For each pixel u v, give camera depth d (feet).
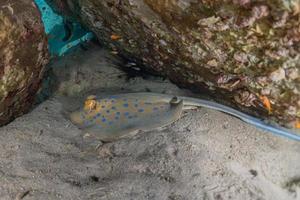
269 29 2.43
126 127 3.29
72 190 2.92
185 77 3.47
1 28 2.70
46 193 2.91
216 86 3.21
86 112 3.43
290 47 2.48
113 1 3.01
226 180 3.01
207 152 3.14
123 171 3.04
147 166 3.04
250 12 2.38
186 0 2.59
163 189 2.88
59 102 3.85
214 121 3.41
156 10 2.79
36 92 3.51
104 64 4.23
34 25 2.97
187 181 2.94
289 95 2.79
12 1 2.82
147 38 3.19
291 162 3.36
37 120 3.50
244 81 2.92
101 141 3.32
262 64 2.68
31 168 3.08
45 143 3.28
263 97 2.94
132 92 3.85
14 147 3.22
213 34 2.68
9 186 2.94
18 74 2.99
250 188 3.01
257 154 3.29
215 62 2.89
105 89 4.04
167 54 3.22
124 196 2.85
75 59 4.36
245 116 3.30
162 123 3.25
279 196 3.14
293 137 3.21
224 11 2.47
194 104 3.43
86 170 3.07
